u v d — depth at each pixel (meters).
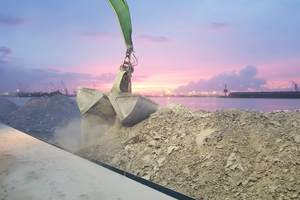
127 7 8.41
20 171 2.80
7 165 3.06
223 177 4.41
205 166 4.85
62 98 17.31
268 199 3.68
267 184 3.96
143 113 7.84
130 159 5.75
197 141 5.86
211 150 5.27
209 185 4.33
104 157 6.09
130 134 7.07
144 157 5.73
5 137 5.20
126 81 8.42
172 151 5.75
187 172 4.84
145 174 5.05
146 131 6.90
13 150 3.96
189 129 6.54
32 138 5.21
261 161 4.48
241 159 4.70
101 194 2.12
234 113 6.70
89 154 6.47
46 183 2.40
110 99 7.56
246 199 3.81
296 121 5.45
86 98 7.90
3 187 2.29
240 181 4.21
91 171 2.84
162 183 4.66
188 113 8.27
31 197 2.04
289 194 3.62
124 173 2.96
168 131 6.66
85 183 2.41
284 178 3.91
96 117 8.27
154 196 2.10
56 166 3.03
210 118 6.64
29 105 15.09
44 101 15.88
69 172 2.78
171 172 4.99
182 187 4.44
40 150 4.00
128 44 8.45
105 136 7.52
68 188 2.26
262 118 6.10
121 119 7.36
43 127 12.26
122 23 8.28
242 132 5.59
